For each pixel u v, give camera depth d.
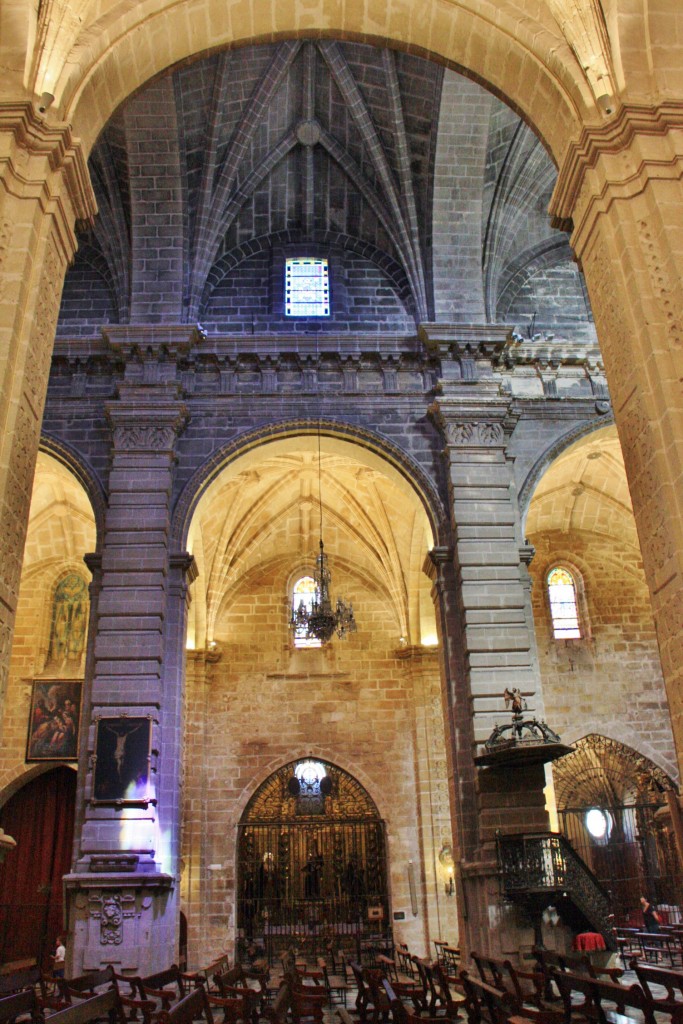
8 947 24.44
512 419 19.88
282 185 22.20
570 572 28.39
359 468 25.33
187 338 19.78
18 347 9.71
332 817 26.42
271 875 25.73
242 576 28.77
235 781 26.23
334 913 25.31
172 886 15.99
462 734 17.19
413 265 21.44
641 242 10.28
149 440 18.89
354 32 13.13
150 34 12.16
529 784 16.39
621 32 11.04
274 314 21.48
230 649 27.89
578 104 11.23
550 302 22.67
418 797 26.02
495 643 17.34
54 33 10.98
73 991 9.68
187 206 20.95
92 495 18.69
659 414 9.60
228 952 23.94
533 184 22.17
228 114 20.45
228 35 12.90
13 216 10.13
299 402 19.95
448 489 19.11
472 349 20.33
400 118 20.59
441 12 12.46
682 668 9.03
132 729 16.31
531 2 12.09
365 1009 10.73
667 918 22.56
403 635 27.86
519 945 15.12
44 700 26.02
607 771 26.86
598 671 27.02
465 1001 9.62
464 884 16.48
